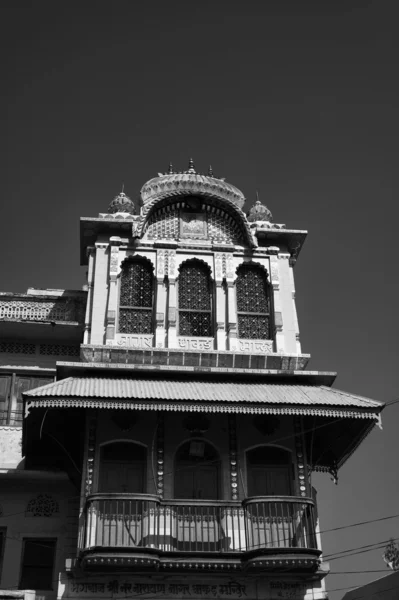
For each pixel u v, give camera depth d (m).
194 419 18.80
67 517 19.05
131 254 21.41
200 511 17.39
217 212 22.77
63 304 21.73
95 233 21.80
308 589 17.22
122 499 16.67
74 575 16.59
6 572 18.19
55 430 19.36
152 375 19.30
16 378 20.92
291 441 18.97
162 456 18.27
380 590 18.50
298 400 18.05
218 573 16.89
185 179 22.69
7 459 19.62
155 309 20.77
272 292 21.55
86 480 17.69
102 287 20.86
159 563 16.25
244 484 18.23
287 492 18.55
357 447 19.94
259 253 22.12
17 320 20.84
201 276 21.67
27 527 18.84
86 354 19.59
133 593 16.61
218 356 20.00
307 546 16.88
